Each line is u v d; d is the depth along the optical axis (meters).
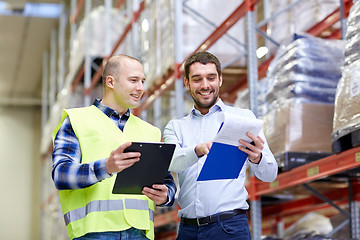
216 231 3.18
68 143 2.93
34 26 16.06
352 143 3.57
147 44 7.48
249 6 5.01
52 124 14.59
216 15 6.34
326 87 4.32
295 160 4.20
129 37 8.88
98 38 10.12
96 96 10.79
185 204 3.31
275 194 6.23
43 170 18.02
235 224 3.19
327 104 4.30
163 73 6.61
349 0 5.15
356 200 5.45
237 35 6.37
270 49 6.12
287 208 6.88
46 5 15.05
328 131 4.26
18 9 15.02
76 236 2.90
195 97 3.31
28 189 20.75
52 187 15.87
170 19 6.37
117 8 10.43
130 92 3.05
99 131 2.99
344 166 3.74
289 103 4.28
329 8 5.66
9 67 18.83
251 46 4.94
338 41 4.47
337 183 5.37
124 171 2.69
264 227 8.84
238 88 7.18
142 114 8.87
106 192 2.93
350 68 3.71
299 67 4.29
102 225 2.88
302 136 4.23
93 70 10.88
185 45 6.22
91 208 2.90
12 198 20.53
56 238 14.62
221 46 6.30
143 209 3.01
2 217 20.27
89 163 2.75
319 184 5.45
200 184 3.25
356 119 3.52
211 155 2.85
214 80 3.27
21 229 20.33
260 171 3.11
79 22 15.27
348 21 3.88
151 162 2.71
